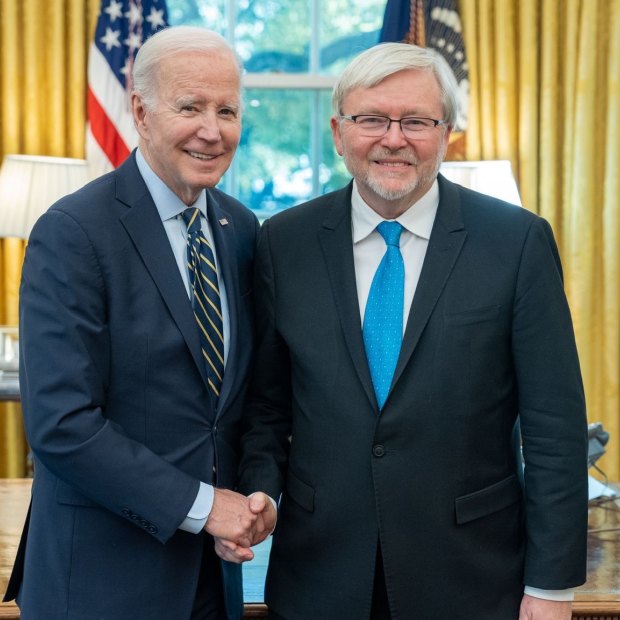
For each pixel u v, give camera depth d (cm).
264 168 480
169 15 465
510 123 445
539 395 163
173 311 163
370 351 165
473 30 439
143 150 172
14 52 433
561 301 165
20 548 176
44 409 155
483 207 172
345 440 163
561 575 160
